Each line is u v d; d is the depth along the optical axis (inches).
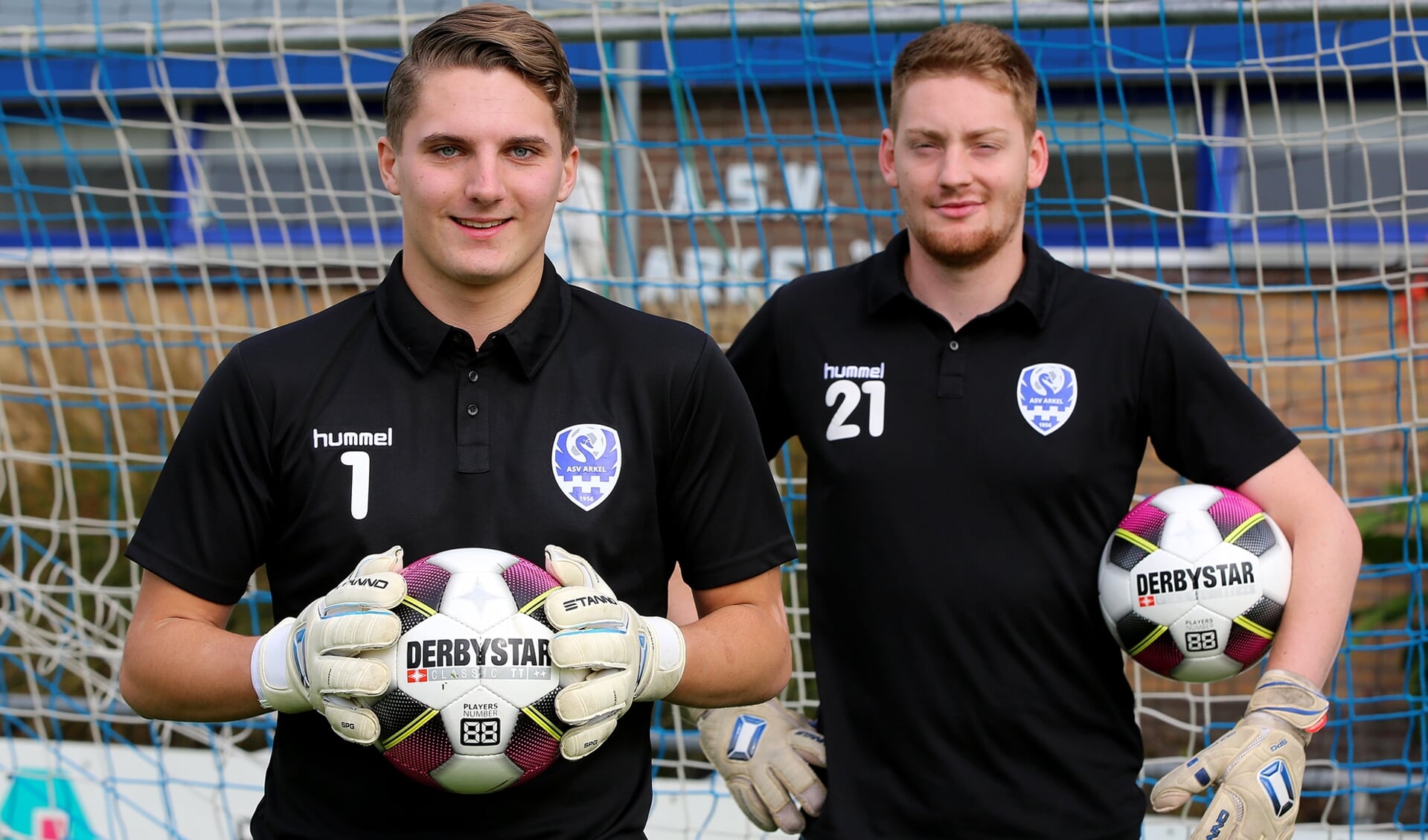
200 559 72.0
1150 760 151.9
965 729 91.1
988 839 90.4
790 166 204.8
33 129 210.8
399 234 194.2
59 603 170.2
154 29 137.0
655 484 74.3
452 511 70.9
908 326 96.4
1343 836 130.7
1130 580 88.6
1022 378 93.5
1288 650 86.5
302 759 72.2
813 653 97.0
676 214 138.2
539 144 69.8
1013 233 94.8
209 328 149.9
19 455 150.1
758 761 96.7
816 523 97.2
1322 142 127.5
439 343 72.2
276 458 72.1
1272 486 91.4
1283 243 176.2
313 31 136.6
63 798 148.3
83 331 186.4
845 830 92.7
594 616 64.2
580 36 131.5
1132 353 93.8
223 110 190.9
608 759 73.5
